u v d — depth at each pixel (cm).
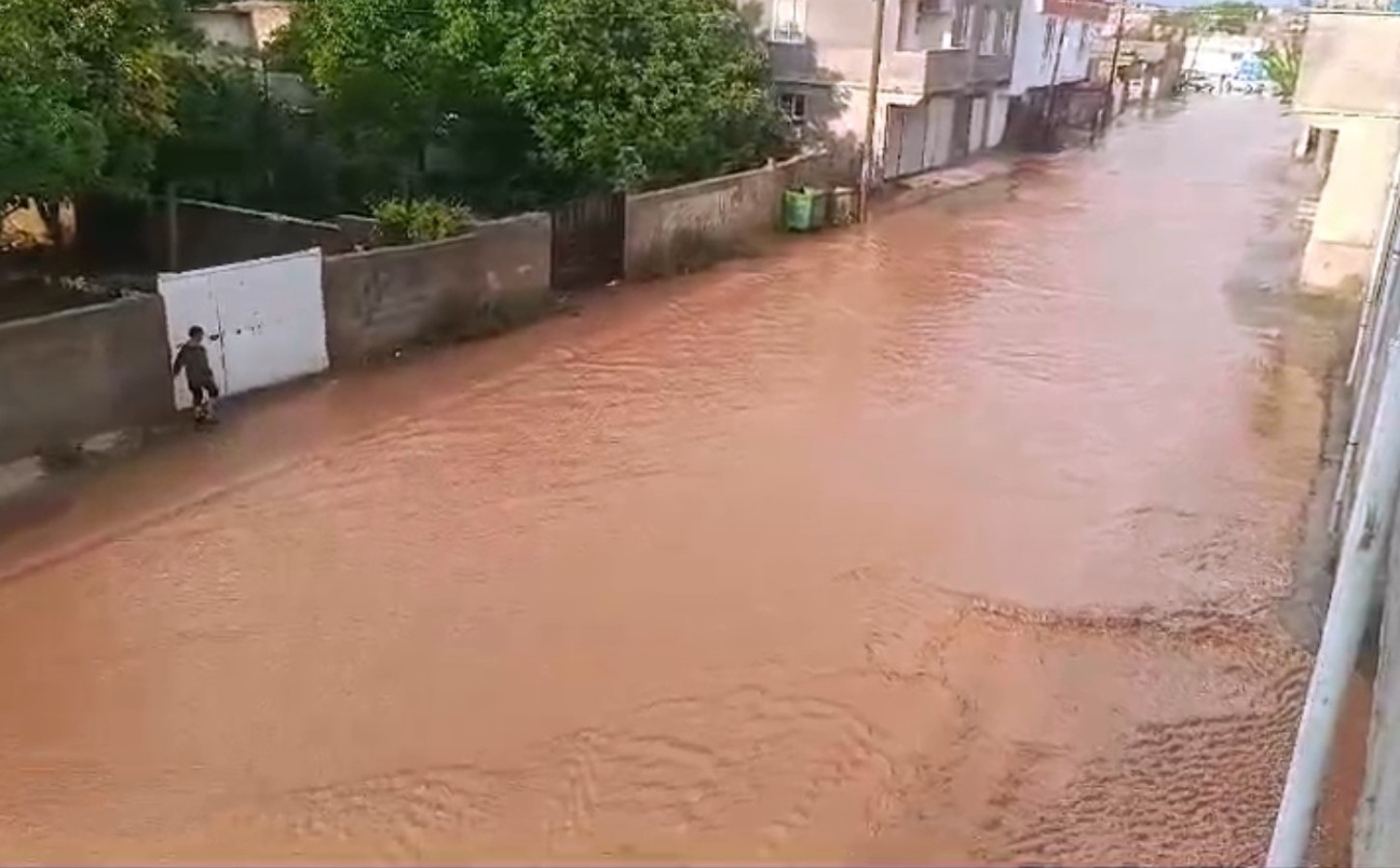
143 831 748
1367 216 2108
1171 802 798
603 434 1412
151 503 1195
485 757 827
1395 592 749
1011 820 779
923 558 1126
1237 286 2209
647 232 2155
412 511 1196
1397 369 530
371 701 887
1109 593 1073
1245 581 1099
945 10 3438
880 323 1917
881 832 765
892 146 3203
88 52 1460
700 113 2311
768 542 1148
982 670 944
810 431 1438
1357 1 1997
